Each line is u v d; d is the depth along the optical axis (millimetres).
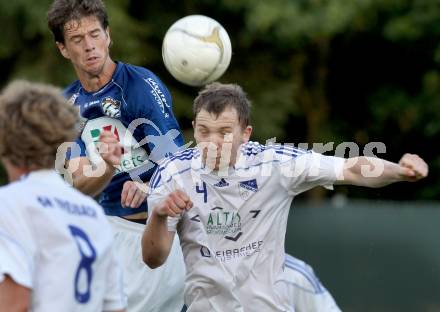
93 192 17234
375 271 31344
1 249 11094
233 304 16594
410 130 54719
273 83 51969
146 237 14992
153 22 49844
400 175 15219
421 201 53594
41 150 11688
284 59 53031
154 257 15273
